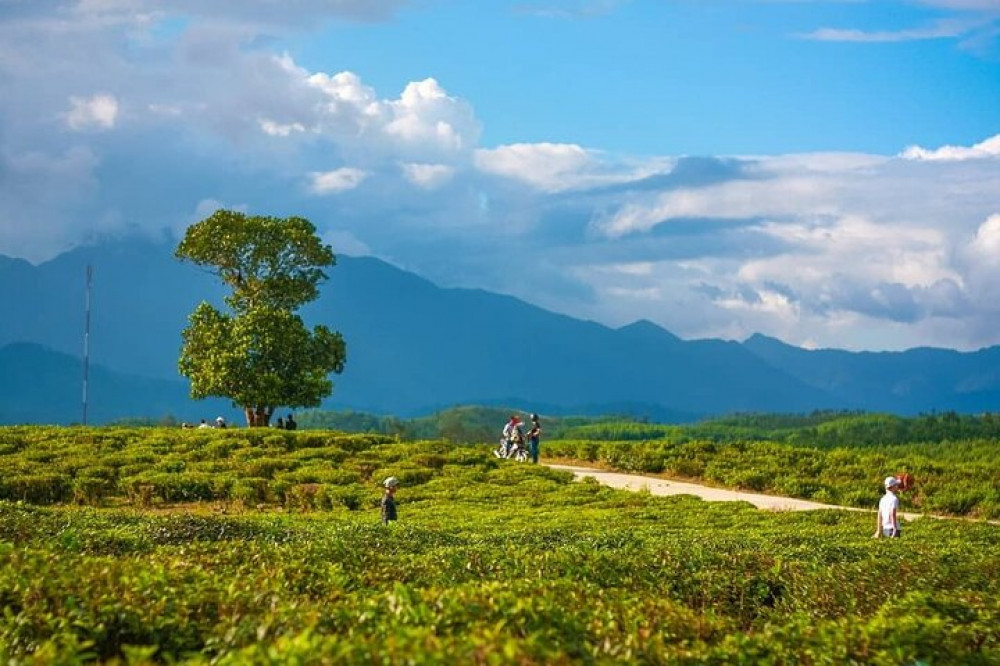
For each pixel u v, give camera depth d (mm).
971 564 21750
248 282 69875
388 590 16797
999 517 43219
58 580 14312
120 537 21172
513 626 12445
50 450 49500
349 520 33844
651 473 54594
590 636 12695
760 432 108812
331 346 68000
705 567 20828
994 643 15164
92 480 41219
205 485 42406
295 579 16844
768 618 18125
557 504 41188
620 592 17078
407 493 43031
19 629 12562
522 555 20906
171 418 194375
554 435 111875
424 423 198000
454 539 25453
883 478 49625
